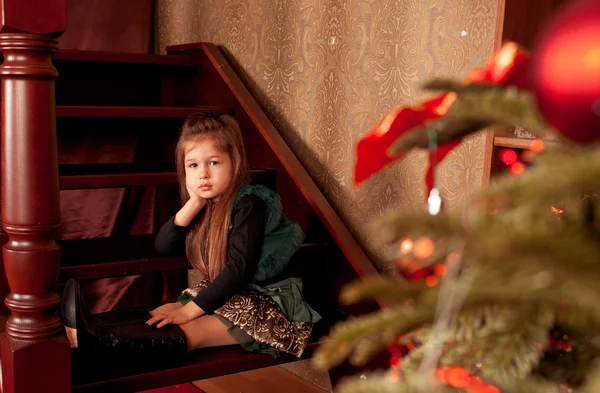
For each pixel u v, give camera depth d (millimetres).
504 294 382
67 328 1462
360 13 1909
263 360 1630
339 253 1907
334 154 2033
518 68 528
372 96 1892
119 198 2744
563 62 335
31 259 1339
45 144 1333
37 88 1314
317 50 2070
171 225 1804
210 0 2568
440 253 441
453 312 434
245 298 1674
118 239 2078
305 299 1985
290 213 2100
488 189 384
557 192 335
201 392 2064
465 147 1631
